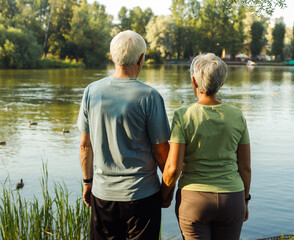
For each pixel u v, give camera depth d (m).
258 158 8.77
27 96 21.62
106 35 64.69
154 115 2.34
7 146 10.02
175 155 2.34
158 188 2.47
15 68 49.47
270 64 81.56
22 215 3.75
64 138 11.00
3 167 8.17
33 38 51.47
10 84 28.73
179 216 2.45
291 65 82.44
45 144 10.26
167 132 2.41
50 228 3.77
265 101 20.28
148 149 2.40
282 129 12.37
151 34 85.31
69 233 3.69
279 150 9.51
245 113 15.95
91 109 2.40
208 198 2.33
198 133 2.33
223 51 90.94
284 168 7.96
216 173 2.36
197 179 2.37
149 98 2.33
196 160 2.38
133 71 2.42
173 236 4.99
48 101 19.66
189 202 2.37
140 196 2.36
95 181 2.46
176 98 21.14
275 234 5.11
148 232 2.42
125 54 2.34
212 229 2.44
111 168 2.38
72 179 7.35
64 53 61.38
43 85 28.31
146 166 2.39
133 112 2.31
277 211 5.82
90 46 61.06
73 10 62.97
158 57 87.19
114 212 2.39
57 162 8.56
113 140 2.35
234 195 2.36
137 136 2.35
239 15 80.81
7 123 13.39
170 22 84.75
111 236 2.46
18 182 7.15
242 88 28.23
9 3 60.53
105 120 2.35
